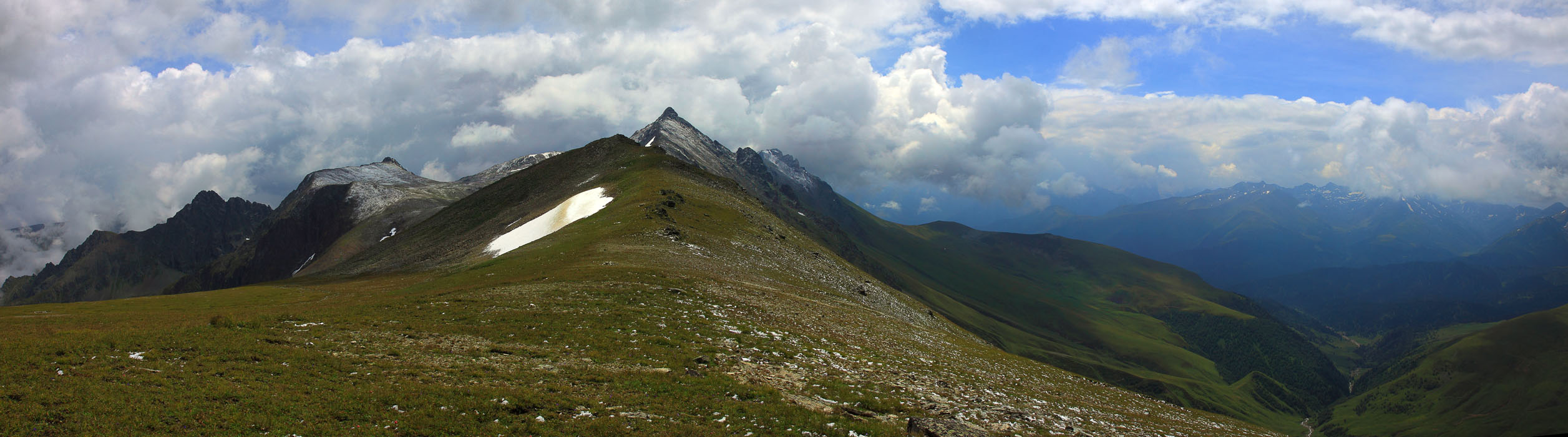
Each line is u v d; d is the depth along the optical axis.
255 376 27.17
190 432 21.09
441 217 194.50
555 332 41.19
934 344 65.19
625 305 52.62
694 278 68.38
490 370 31.19
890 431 25.94
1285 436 52.59
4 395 22.12
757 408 27.97
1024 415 32.50
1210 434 42.12
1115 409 45.16
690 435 23.81
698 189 145.62
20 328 40.22
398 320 42.69
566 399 27.05
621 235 95.44
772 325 52.28
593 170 182.62
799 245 124.81
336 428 22.44
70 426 20.45
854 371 39.75
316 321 40.03
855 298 94.31
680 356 37.09
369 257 182.75
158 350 29.81
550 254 87.88
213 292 82.31
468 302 50.81
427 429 22.84
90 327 41.09
